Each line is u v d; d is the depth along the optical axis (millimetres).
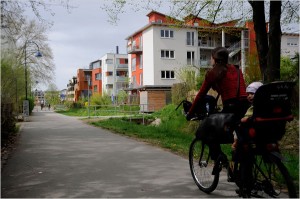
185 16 16391
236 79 4770
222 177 6105
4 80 17000
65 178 6363
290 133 10188
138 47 55562
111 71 86562
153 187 5672
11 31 11586
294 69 16578
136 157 8531
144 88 49312
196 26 18266
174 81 51344
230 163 4805
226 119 4664
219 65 4816
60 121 25156
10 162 7977
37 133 14992
